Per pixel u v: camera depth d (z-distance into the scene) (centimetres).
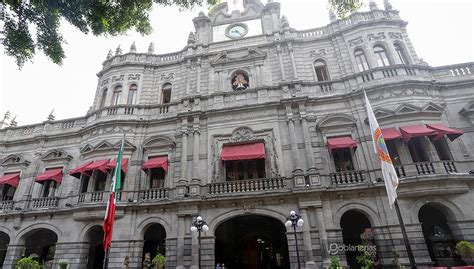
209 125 2036
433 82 1828
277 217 1655
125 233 1770
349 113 1902
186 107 2130
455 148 1675
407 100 1775
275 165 1812
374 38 2097
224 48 2408
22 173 2256
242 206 1714
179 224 1725
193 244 1653
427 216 1739
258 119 1992
